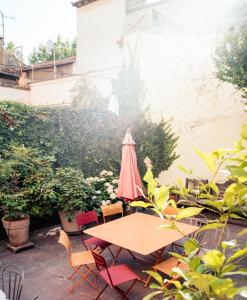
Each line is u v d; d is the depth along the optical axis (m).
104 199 8.84
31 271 5.75
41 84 15.60
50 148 9.17
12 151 7.73
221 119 9.81
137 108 11.51
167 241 4.90
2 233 7.40
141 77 11.56
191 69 10.44
